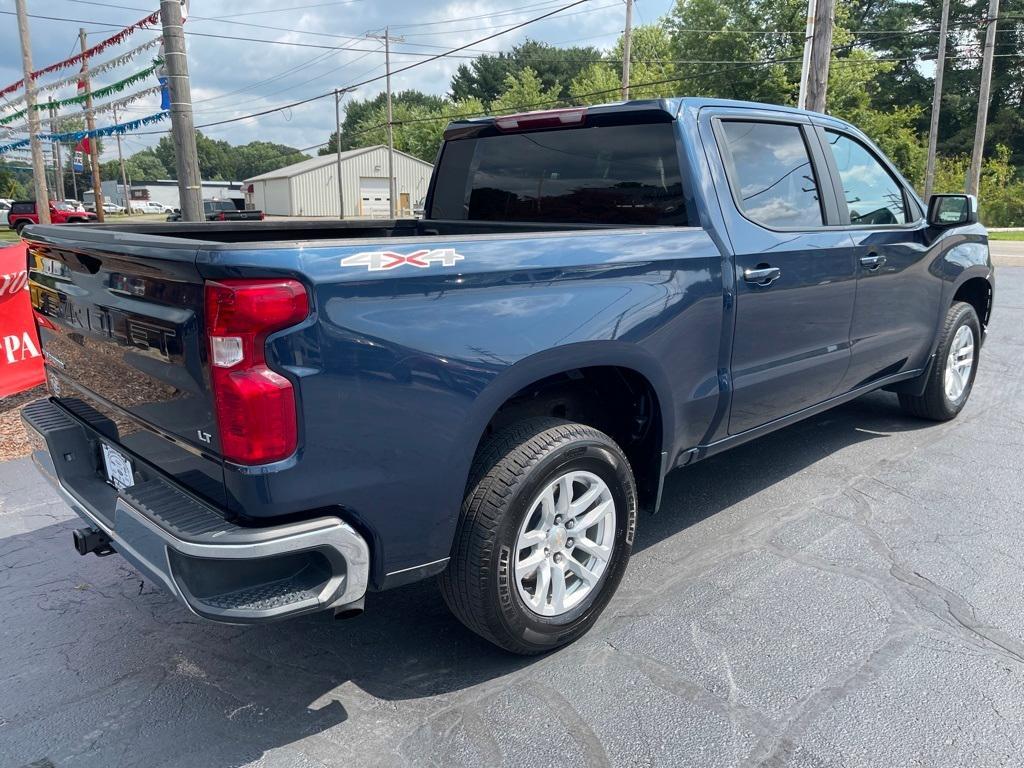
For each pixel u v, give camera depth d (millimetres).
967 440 5172
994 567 3498
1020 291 12445
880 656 2852
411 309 2309
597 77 49094
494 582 2590
